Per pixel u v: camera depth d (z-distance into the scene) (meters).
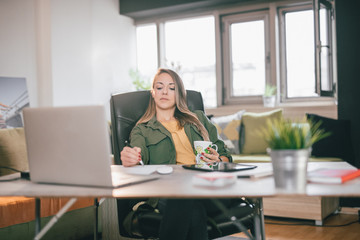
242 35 4.98
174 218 1.29
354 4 3.75
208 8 5.12
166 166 1.53
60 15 4.45
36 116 1.19
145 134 1.91
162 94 1.97
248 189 1.05
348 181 1.12
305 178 1.04
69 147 1.15
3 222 2.19
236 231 1.58
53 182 1.23
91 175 1.14
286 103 4.67
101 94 5.01
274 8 4.68
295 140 1.03
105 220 2.44
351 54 3.76
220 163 1.57
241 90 5.01
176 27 5.44
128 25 5.55
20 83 4.01
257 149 3.92
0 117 3.72
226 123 4.12
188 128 1.97
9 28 3.98
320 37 3.78
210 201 1.46
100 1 5.03
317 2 3.75
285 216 3.31
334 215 3.54
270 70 4.78
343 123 3.63
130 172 1.40
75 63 4.63
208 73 5.23
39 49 4.25
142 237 1.63
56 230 2.52
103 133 1.10
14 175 1.47
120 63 5.37
